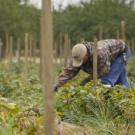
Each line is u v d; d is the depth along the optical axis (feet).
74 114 25.00
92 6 110.22
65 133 21.58
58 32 109.81
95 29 106.52
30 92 35.58
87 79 30.50
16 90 36.47
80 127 22.71
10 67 69.15
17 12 120.06
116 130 22.84
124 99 25.35
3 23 118.83
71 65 27.94
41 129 18.95
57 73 48.83
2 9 118.73
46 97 13.14
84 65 28.73
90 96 25.55
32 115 20.88
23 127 19.27
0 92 36.73
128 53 31.24
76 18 109.09
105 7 109.60
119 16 109.50
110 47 29.94
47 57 12.98
